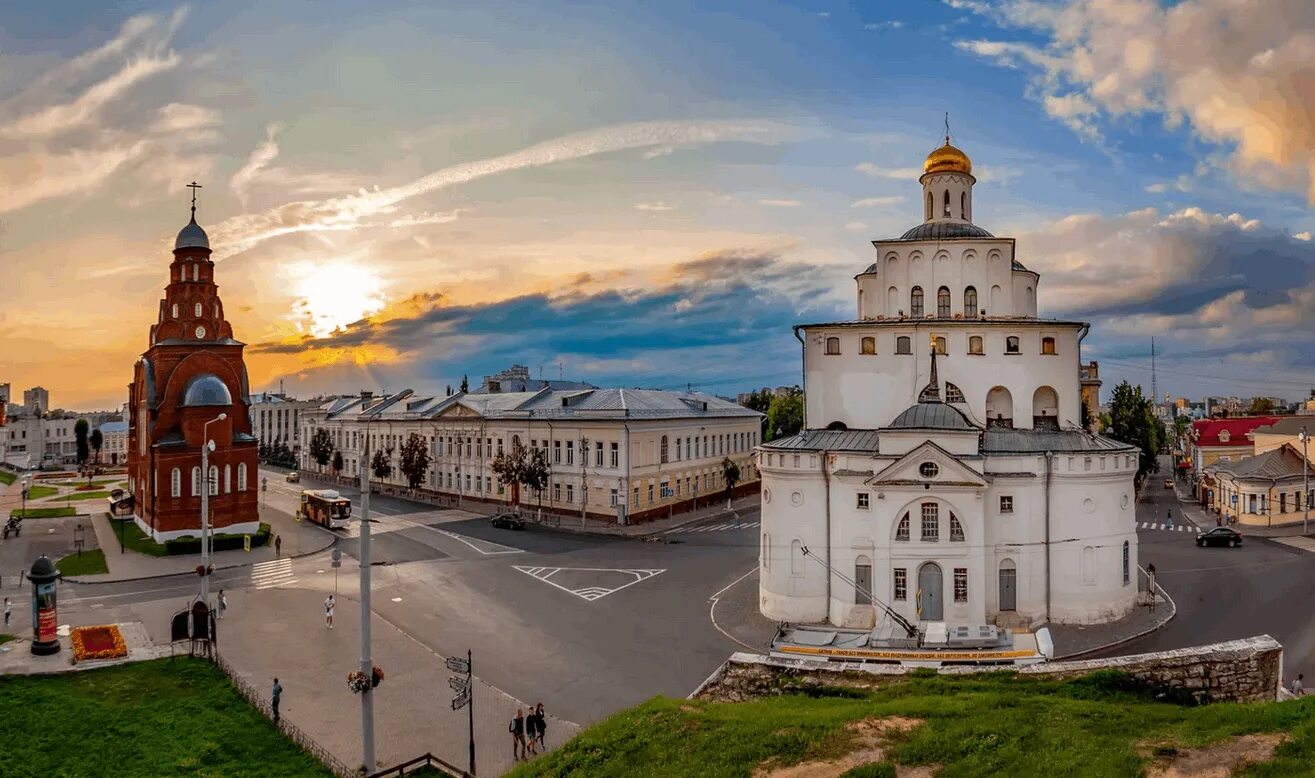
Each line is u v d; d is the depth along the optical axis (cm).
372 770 2734
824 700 2828
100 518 8706
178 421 7175
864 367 5178
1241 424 10219
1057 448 4600
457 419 10088
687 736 2472
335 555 4956
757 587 5378
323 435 13175
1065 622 4456
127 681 3625
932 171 5538
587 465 8381
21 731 3041
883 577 4381
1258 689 2733
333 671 3838
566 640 4278
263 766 2858
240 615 4803
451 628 4512
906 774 2033
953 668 3017
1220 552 6291
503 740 3078
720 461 9806
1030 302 5519
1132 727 2194
